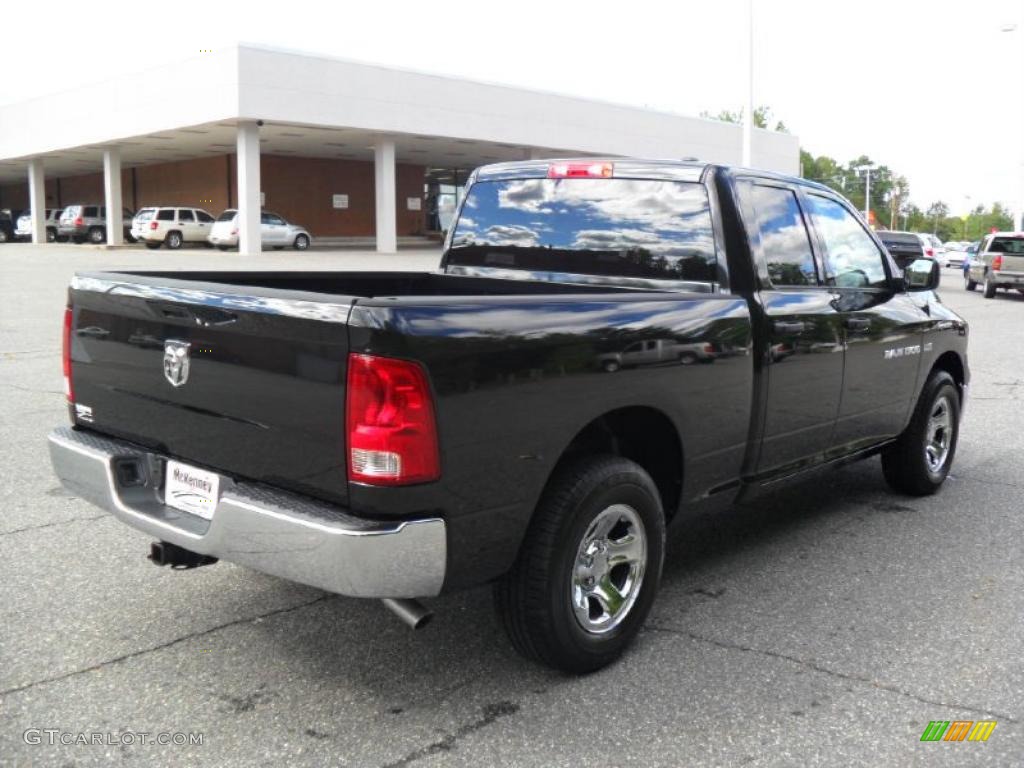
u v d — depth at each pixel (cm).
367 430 292
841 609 432
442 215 5078
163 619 411
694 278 441
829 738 323
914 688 358
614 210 468
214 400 335
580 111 4047
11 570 462
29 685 352
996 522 564
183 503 356
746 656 384
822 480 659
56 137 4181
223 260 2966
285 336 309
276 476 320
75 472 387
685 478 406
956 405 630
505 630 354
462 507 311
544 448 333
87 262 2883
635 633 381
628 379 362
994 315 2017
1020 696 354
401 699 346
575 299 350
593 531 360
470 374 308
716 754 313
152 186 4919
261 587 447
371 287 537
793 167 5300
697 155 4644
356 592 297
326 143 3859
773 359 440
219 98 3155
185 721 329
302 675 363
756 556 503
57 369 1055
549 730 326
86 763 303
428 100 3528
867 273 541
